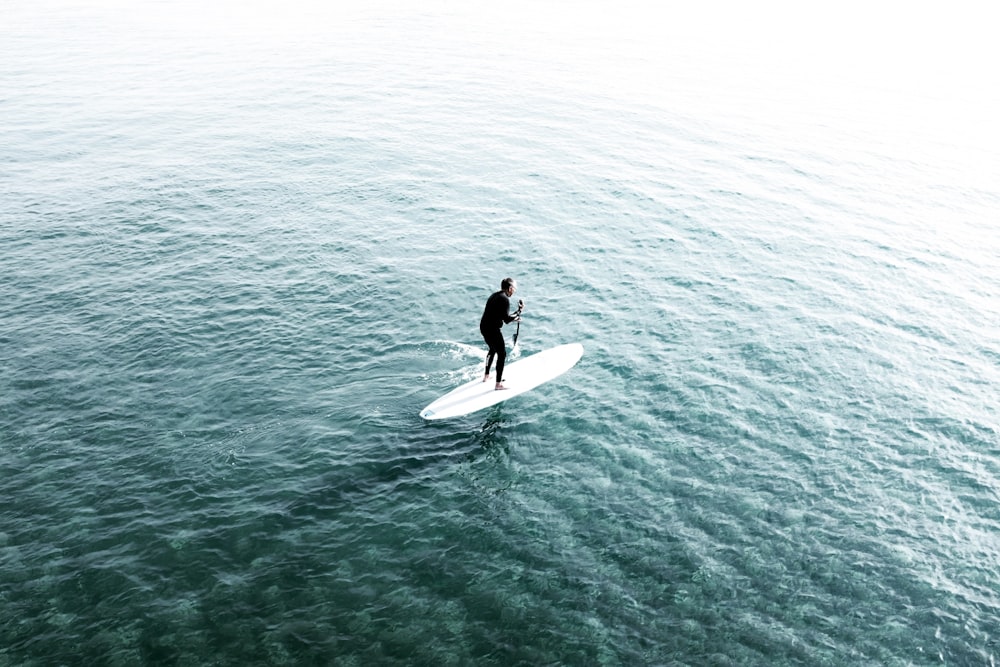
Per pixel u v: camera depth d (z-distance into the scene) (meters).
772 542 16.23
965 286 28.75
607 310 25.78
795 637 14.01
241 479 17.11
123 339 22.41
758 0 103.25
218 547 15.20
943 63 69.69
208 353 21.91
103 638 13.09
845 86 60.41
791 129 48.81
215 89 53.31
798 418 20.48
